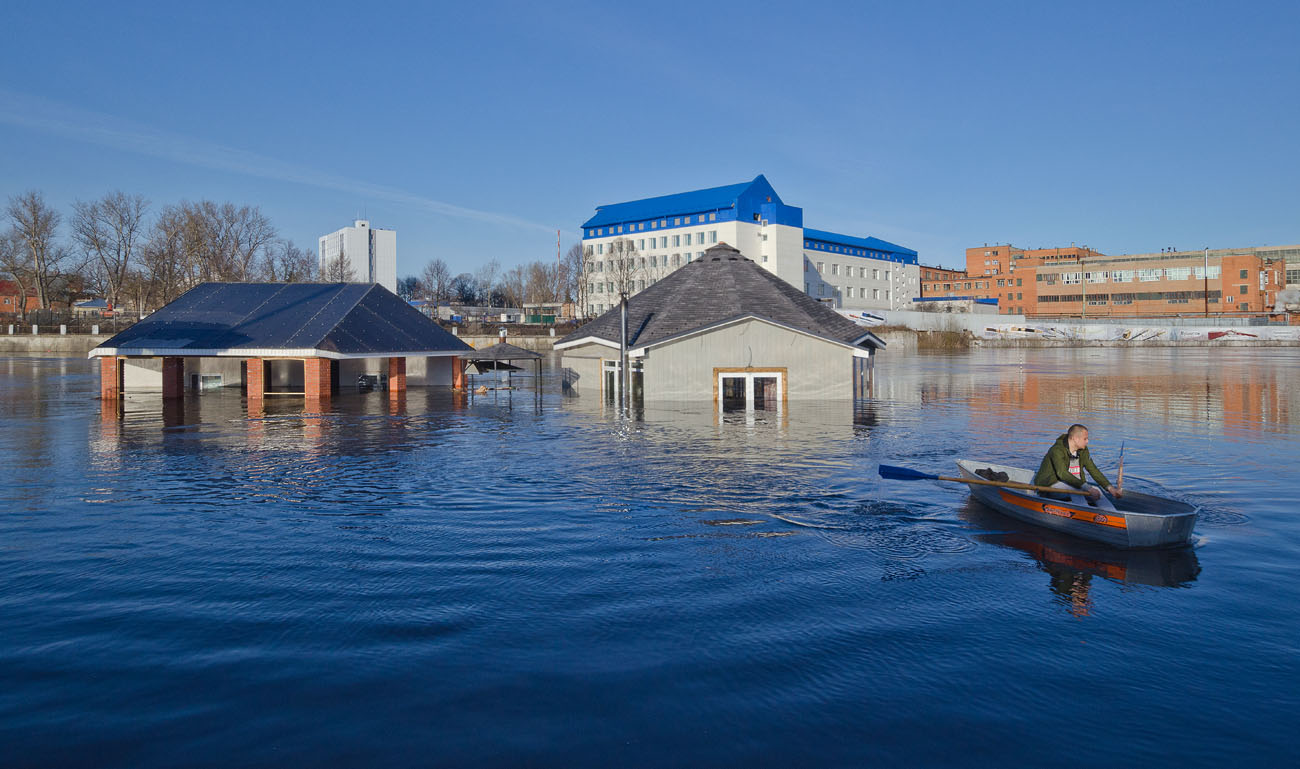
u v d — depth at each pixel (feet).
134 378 149.89
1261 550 39.22
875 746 20.83
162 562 37.52
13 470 63.26
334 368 160.56
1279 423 91.61
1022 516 45.37
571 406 119.14
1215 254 452.76
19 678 25.02
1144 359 255.70
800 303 138.82
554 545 40.32
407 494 53.36
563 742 21.02
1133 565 36.76
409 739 21.18
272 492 54.13
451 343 152.35
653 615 30.32
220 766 19.95
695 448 74.38
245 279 355.36
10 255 343.67
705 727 21.81
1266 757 20.25
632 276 430.61
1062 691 23.91
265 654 26.73
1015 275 507.71
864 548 39.70
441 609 31.01
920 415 102.94
